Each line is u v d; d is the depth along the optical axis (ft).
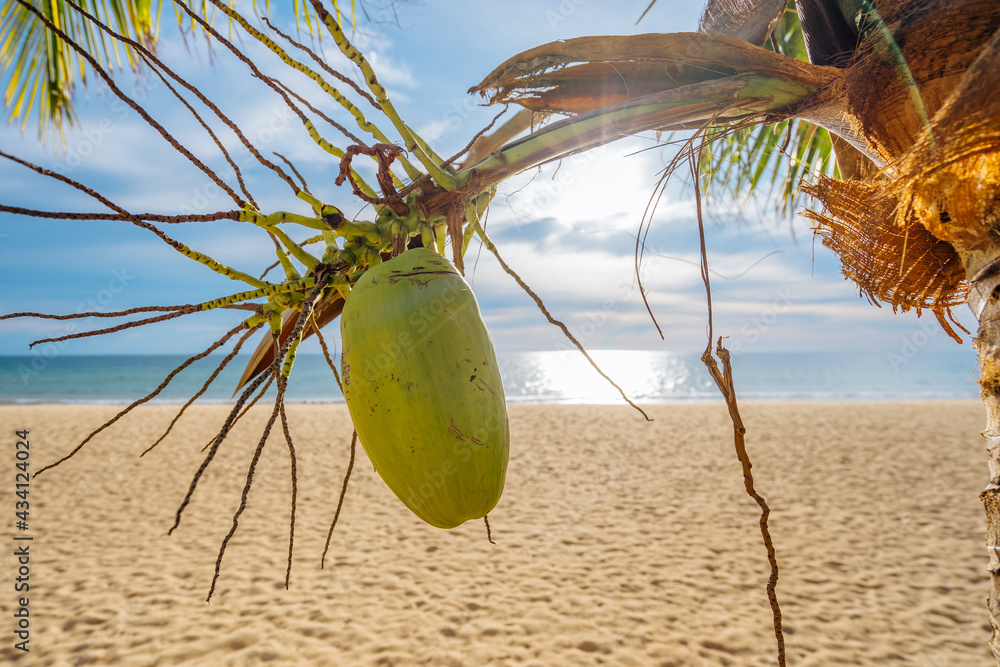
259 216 3.69
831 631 15.93
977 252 3.75
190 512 26.96
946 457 37.42
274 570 20.16
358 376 3.89
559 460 38.68
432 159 4.58
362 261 4.23
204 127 3.63
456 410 3.81
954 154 3.48
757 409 67.41
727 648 15.19
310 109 3.87
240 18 3.45
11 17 10.55
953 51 3.86
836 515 25.71
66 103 11.72
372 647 15.30
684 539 23.08
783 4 5.84
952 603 17.39
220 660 14.70
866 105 4.33
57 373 181.47
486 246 4.73
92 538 23.36
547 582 19.17
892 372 187.62
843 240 5.06
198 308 3.61
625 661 14.64
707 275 3.64
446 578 19.53
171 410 71.97
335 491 30.73
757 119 4.82
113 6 9.57
